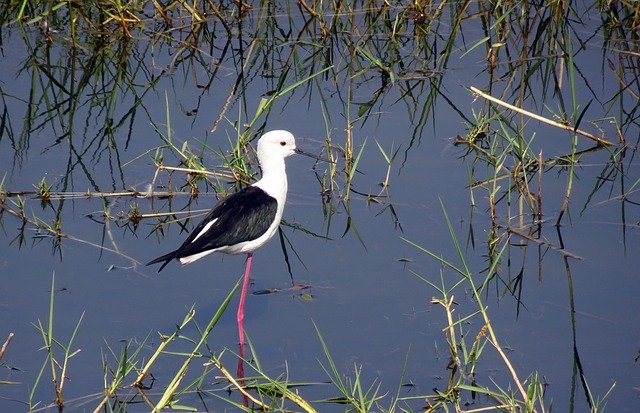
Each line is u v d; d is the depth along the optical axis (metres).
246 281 10.53
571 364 9.52
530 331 10.09
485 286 10.88
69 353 9.73
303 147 13.80
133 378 9.44
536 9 17.36
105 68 16.34
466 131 14.22
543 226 12.02
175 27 17.44
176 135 14.23
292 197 12.92
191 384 8.95
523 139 13.26
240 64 16.45
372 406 9.00
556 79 15.42
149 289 10.93
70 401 9.01
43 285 10.89
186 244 10.27
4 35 17.08
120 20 16.83
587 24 17.30
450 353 9.75
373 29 17.53
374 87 15.65
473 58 16.50
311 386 9.30
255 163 13.66
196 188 13.03
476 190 12.88
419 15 17.48
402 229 12.08
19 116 14.83
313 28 17.61
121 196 12.91
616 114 14.42
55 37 17.03
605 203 12.44
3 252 11.55
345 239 11.93
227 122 14.55
